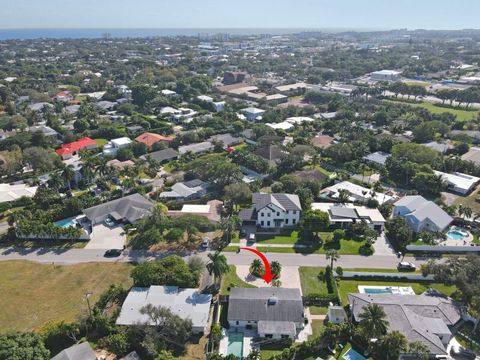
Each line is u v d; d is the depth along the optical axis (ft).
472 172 528.63
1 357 212.84
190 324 257.75
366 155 581.12
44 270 330.54
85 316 263.70
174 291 292.40
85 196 443.73
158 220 381.81
